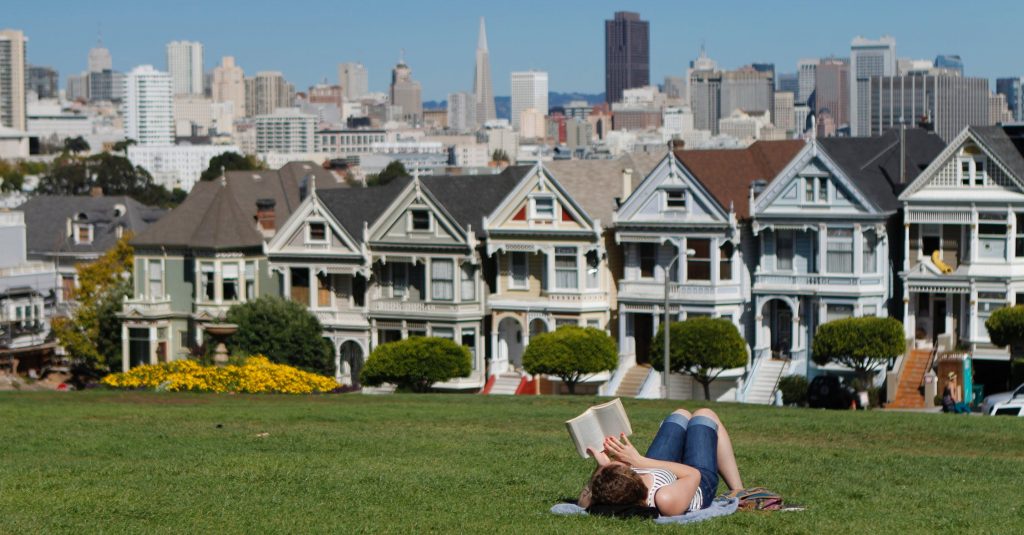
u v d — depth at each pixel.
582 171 87.31
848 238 77.62
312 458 36.31
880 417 48.66
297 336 86.00
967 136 75.19
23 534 26.31
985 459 37.75
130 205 130.75
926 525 26.91
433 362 79.56
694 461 26.30
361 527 26.55
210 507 28.62
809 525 26.03
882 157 82.38
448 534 25.84
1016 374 72.06
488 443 40.12
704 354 74.06
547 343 77.38
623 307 81.69
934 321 78.31
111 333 98.12
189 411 50.22
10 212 120.25
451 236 85.25
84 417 48.06
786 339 80.81
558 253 83.19
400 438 41.44
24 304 114.44
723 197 80.19
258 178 101.94
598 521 25.73
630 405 55.81
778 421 46.97
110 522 27.28
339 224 88.25
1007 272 74.94
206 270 93.38
